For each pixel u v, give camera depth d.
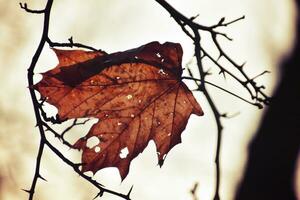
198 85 0.68
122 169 0.72
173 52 0.72
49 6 0.69
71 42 0.69
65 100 0.70
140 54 0.71
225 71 0.69
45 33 0.69
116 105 0.72
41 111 0.69
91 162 0.71
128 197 0.69
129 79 0.72
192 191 0.71
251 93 0.69
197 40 0.68
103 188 0.68
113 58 0.69
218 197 0.67
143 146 0.72
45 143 0.69
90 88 0.71
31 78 0.69
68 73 0.68
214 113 0.68
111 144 0.72
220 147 0.68
